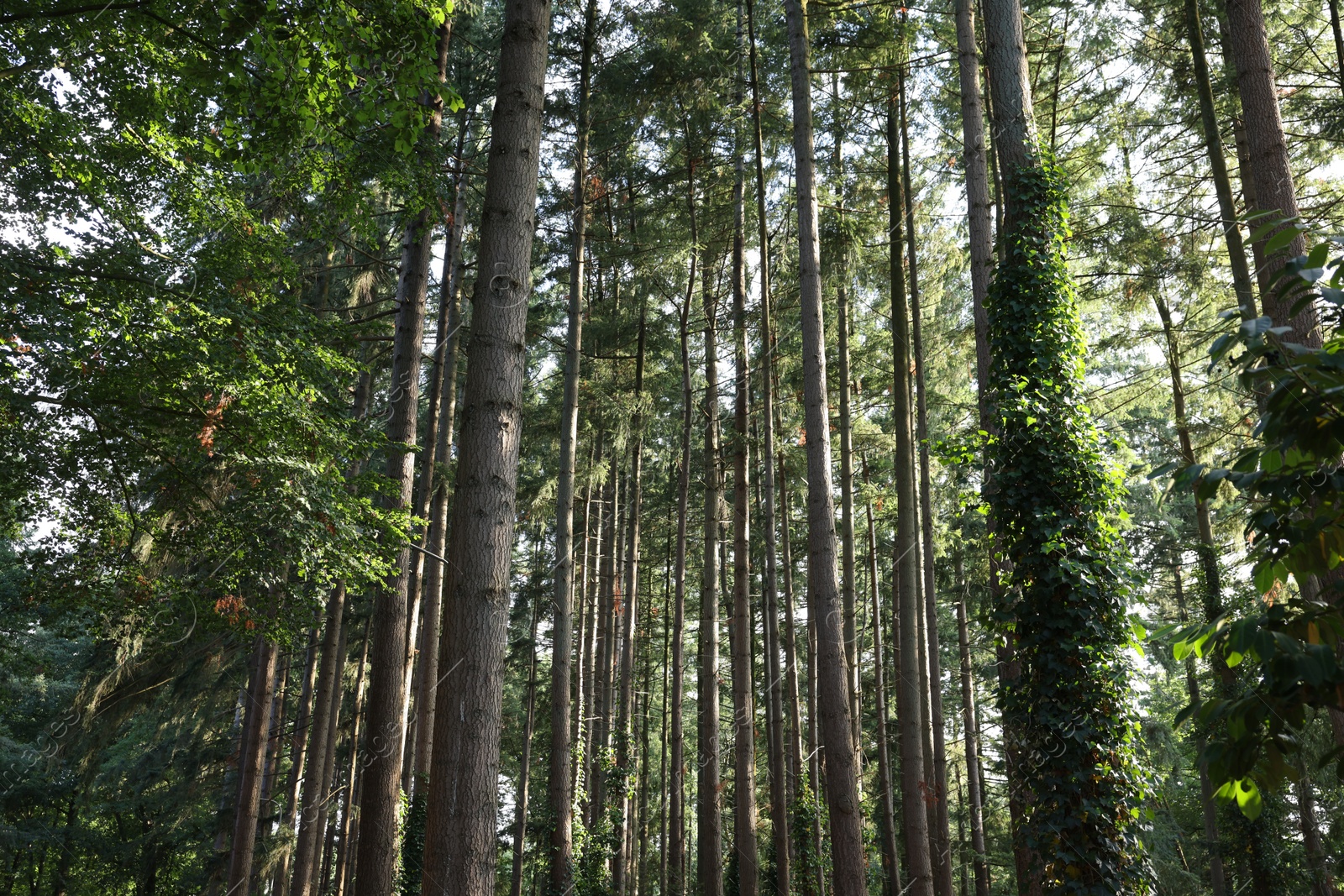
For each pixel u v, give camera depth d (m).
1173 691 25.72
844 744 10.65
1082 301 17.52
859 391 24.20
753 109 18.14
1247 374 2.25
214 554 9.02
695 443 28.02
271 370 8.38
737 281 19.28
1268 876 15.67
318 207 9.88
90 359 7.84
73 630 9.44
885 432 23.22
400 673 11.12
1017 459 8.08
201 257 8.94
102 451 8.41
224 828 20.39
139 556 10.05
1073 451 8.00
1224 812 16.36
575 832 19.70
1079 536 7.79
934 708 17.59
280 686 23.89
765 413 17.97
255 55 7.33
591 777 24.28
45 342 7.50
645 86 17.92
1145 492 24.64
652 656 35.97
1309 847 15.61
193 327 8.11
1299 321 7.46
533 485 21.12
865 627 25.94
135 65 8.34
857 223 16.78
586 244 19.89
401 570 11.36
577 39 18.06
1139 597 7.80
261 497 8.45
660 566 34.06
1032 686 7.74
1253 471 2.32
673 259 18.47
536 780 34.75
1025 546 7.89
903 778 13.35
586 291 21.45
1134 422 25.16
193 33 7.32
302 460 8.56
